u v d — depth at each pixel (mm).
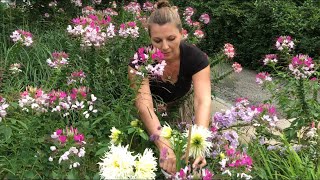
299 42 6195
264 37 6582
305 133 3123
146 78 2951
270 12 6527
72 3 5645
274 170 2990
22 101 2623
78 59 3670
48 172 2500
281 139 3094
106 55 3551
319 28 6227
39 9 5512
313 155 2967
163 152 2357
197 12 7531
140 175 2141
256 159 2912
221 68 5422
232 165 2359
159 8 3010
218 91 5578
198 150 2289
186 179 2152
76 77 3285
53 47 4609
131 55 3822
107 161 2145
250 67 6891
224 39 7285
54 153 2359
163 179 2633
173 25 2922
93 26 3465
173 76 3236
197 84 3115
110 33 3639
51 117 2803
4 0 5336
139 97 2926
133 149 2869
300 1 7445
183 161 2338
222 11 7113
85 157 2582
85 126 2725
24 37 3883
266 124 2930
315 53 6207
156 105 3314
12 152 2793
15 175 2457
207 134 2309
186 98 3486
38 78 4074
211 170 2430
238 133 3143
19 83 3801
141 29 4500
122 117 2932
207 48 7488
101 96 3234
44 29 5168
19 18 5219
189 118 3572
